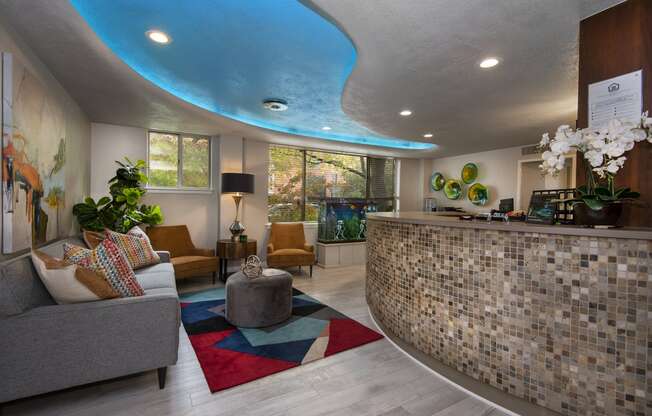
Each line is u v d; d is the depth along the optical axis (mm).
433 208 7051
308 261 5090
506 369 1873
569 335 1647
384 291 2896
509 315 1864
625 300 1495
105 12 2047
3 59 1850
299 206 6098
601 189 1646
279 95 3562
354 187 6746
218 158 5129
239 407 1842
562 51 2182
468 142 5328
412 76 2611
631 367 1486
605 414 1550
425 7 1703
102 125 4270
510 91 2928
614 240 1518
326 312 3443
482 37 2006
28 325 1650
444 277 2219
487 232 1970
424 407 1878
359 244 6156
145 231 4344
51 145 2611
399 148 6141
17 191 1974
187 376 2158
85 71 2600
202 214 5082
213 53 2586
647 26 1643
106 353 1815
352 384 2098
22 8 1766
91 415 1747
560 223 1934
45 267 1783
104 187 4266
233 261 5352
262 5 1961
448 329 2184
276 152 5840
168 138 4883
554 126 4188
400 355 2508
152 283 2779
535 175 5668
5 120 1854
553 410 1697
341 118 4523
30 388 1657
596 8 1747
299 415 1782
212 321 3133
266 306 3018
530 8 1719
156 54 2613
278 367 2281
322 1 1654
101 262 2064
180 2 1941
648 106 1637
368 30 1930
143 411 1792
